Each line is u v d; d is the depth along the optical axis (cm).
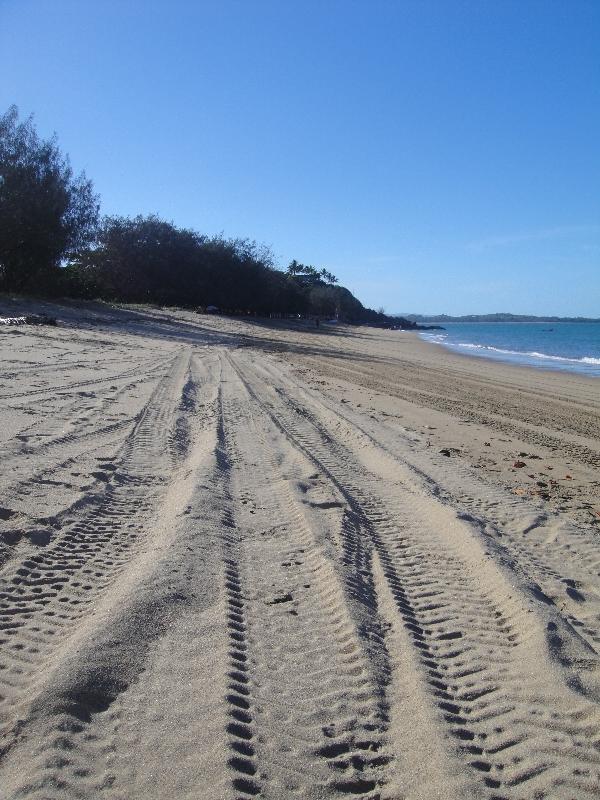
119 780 298
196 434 1116
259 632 446
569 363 4072
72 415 1146
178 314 5731
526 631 466
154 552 558
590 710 372
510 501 845
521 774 324
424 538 669
